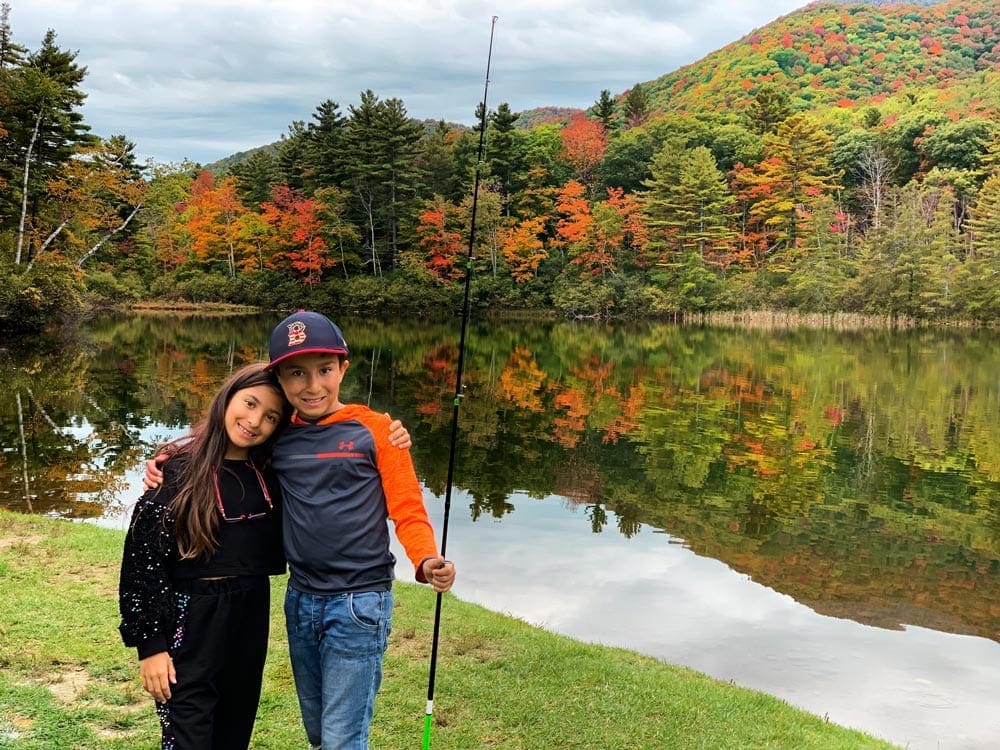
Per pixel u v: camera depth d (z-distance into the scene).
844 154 67.69
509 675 4.40
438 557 2.30
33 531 6.33
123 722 3.40
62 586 5.08
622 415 16.81
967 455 13.55
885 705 5.24
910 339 39.03
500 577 7.18
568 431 14.87
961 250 52.34
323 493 2.29
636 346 34.19
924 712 5.17
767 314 50.75
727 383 22.14
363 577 2.29
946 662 5.95
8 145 32.47
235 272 58.53
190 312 51.44
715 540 8.80
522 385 21.00
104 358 24.03
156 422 14.05
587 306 52.06
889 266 48.47
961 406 18.59
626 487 10.94
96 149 34.38
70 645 4.16
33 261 31.17
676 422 16.11
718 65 127.88
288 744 3.35
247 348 28.19
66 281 30.67
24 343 27.62
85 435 12.65
